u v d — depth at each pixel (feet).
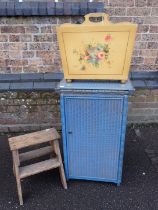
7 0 10.40
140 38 10.98
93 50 7.31
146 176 9.30
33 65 11.26
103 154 8.38
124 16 10.59
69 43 7.28
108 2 10.34
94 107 7.75
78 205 8.16
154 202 8.27
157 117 11.90
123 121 7.83
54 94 11.02
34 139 8.24
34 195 8.54
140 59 11.37
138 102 11.52
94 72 7.61
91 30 7.05
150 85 11.18
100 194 8.54
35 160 10.07
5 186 8.96
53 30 10.63
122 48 7.20
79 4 10.19
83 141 8.26
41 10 10.12
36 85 10.98
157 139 11.28
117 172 8.61
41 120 11.57
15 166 7.98
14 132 11.74
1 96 10.96
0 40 10.71
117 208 8.05
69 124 8.05
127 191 8.66
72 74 7.70
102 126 7.97
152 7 10.44
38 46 10.89
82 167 8.70
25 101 11.11
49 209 8.04
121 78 7.61
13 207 8.14
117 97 7.53
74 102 7.74
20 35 10.66
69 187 8.82
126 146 10.86
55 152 8.57
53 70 11.38
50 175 9.39
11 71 11.33
